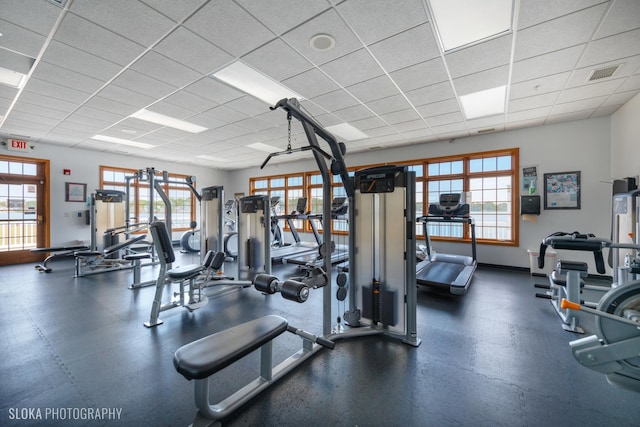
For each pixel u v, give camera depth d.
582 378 2.00
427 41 2.58
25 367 2.15
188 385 1.95
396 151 6.85
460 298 3.82
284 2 2.10
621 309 1.50
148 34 2.47
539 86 3.50
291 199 9.05
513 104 4.11
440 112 4.43
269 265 4.44
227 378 2.02
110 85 3.45
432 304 3.59
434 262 5.18
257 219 4.58
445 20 2.34
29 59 2.92
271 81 3.42
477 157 5.84
